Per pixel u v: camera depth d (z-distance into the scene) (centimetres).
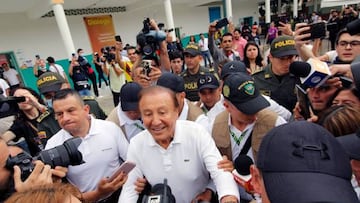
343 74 151
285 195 56
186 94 326
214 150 134
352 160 89
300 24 206
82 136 171
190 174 133
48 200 73
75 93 170
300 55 211
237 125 161
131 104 196
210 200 137
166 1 1146
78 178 171
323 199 53
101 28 1363
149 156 136
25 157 127
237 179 120
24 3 928
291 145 63
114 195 171
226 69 237
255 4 2317
